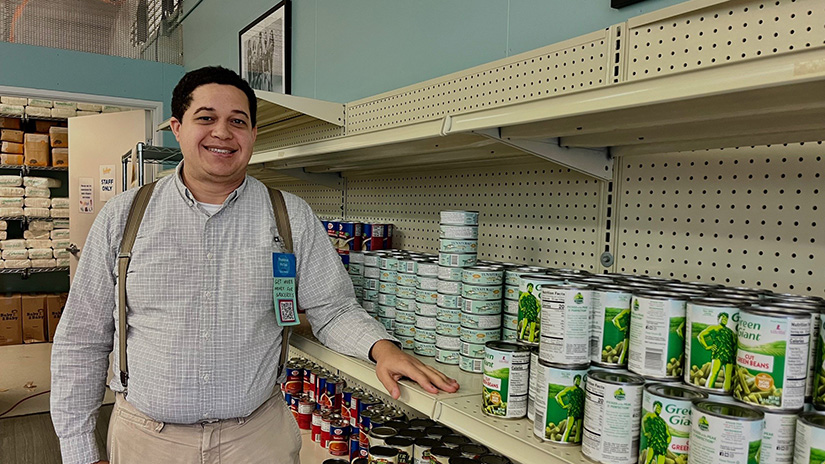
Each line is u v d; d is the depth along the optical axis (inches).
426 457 63.6
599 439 38.9
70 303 59.7
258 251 60.3
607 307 42.7
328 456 90.0
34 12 204.1
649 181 58.7
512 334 56.2
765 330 33.9
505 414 47.1
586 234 65.3
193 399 56.7
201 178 58.3
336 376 98.5
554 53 58.6
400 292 68.3
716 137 50.9
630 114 42.8
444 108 74.3
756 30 39.8
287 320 60.9
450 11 87.4
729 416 32.5
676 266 56.6
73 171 228.8
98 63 216.1
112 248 59.0
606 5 63.9
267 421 62.6
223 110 56.6
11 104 259.4
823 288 46.3
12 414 164.6
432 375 52.9
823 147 46.2
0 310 255.0
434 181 90.6
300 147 78.0
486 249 79.9
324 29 123.1
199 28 209.8
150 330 57.2
